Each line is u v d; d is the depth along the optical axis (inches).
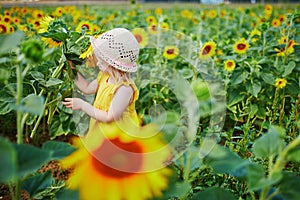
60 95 119.2
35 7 303.3
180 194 83.1
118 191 87.7
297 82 158.4
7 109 92.0
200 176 100.2
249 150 108.0
